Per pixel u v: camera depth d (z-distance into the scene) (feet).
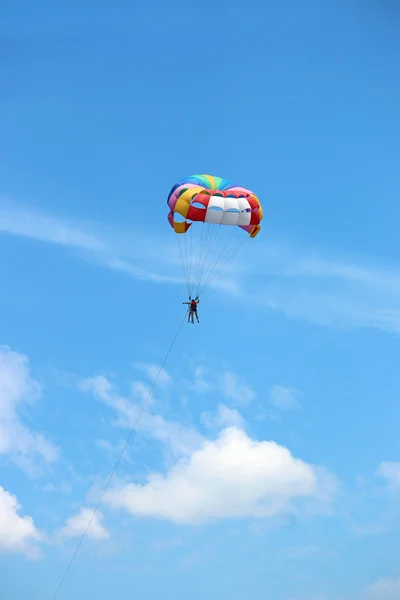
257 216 291.38
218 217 286.05
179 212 285.43
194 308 280.92
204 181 292.20
